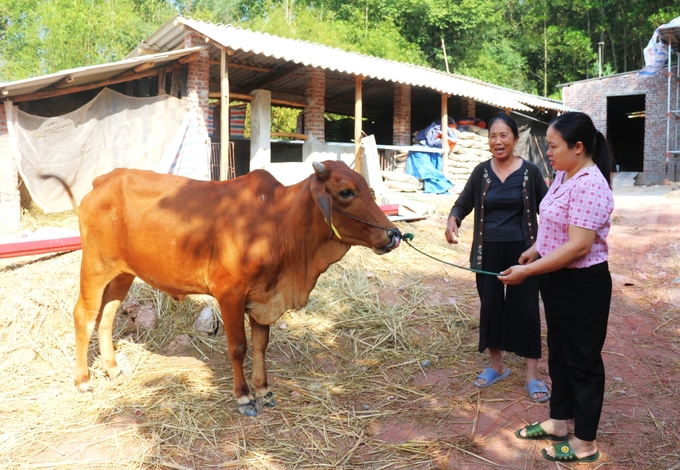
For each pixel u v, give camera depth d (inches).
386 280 259.1
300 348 199.0
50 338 200.5
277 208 154.6
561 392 136.6
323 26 1066.7
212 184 164.4
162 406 159.2
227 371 182.9
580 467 130.7
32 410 159.0
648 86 812.0
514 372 182.2
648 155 818.2
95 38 906.7
